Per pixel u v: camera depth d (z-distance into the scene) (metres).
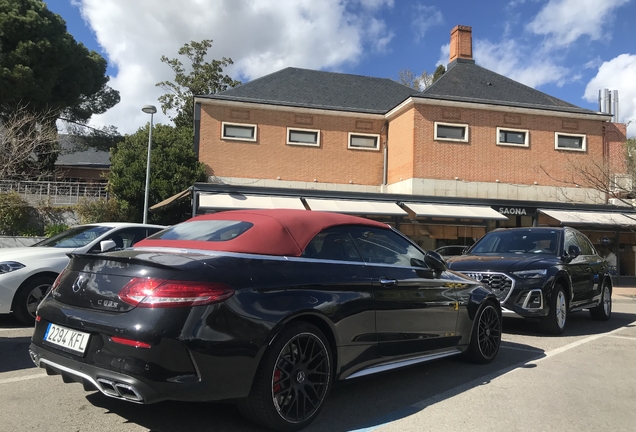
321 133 21.64
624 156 20.58
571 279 7.90
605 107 29.47
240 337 3.22
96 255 3.52
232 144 20.73
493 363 5.74
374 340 4.16
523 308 7.14
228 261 3.44
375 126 22.23
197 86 32.94
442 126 20.17
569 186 21.05
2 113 25.25
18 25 25.17
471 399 4.42
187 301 3.12
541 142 21.00
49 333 3.58
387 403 4.28
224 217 4.38
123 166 20.97
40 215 18.86
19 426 3.51
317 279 3.78
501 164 20.50
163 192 20.11
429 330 4.77
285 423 3.44
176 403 4.06
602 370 5.54
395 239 4.86
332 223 4.30
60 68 26.59
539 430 3.76
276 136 21.16
